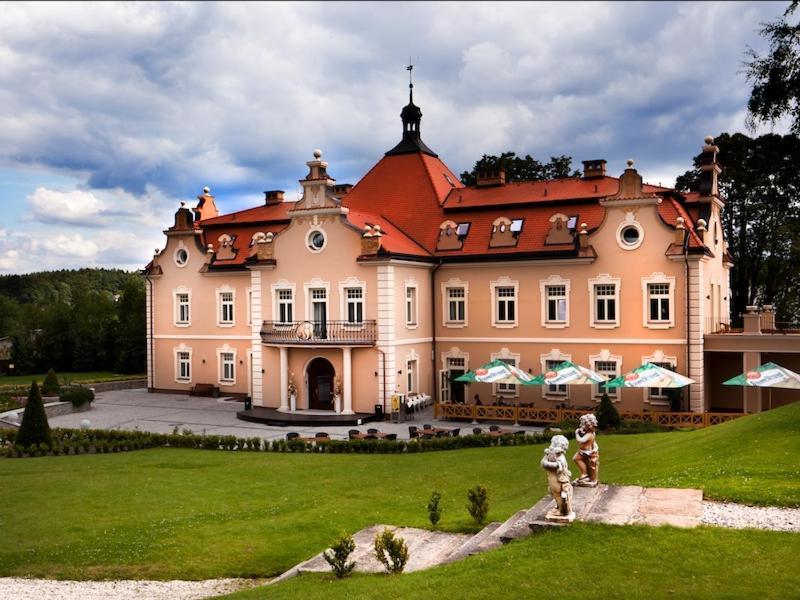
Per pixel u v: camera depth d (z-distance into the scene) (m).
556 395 41.12
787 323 58.25
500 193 46.22
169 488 24.12
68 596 15.39
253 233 51.25
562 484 13.97
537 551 12.88
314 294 42.78
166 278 53.66
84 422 35.69
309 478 25.56
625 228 39.25
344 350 40.75
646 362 38.66
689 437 25.66
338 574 14.42
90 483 24.91
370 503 21.92
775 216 56.22
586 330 40.25
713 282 41.72
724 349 37.72
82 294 85.25
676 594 11.12
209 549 17.94
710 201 40.88
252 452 31.30
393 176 49.53
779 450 19.61
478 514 17.94
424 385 43.50
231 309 51.06
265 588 14.29
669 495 15.70
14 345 80.06
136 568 16.94
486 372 37.50
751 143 55.62
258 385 43.94
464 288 43.72
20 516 20.84
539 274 41.44
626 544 12.87
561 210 42.53
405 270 41.69
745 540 12.87
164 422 40.81
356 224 41.78
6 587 15.97
